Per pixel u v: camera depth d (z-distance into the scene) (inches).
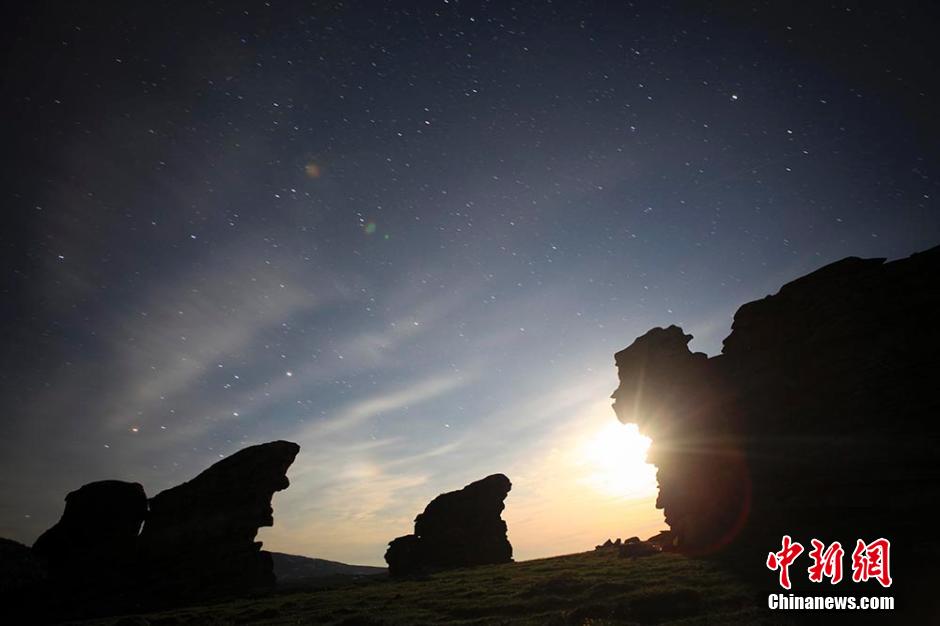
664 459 2247.8
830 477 1573.6
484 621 1093.1
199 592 2679.6
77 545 2915.8
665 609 1007.6
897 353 1596.9
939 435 1400.1
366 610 1408.7
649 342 2522.1
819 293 1830.7
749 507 1812.3
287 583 3408.0
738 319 2119.8
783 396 1835.6
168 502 3065.9
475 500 3580.2
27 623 2304.4
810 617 874.8
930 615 818.8
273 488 3179.1
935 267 1643.7
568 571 1833.2
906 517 1362.0
